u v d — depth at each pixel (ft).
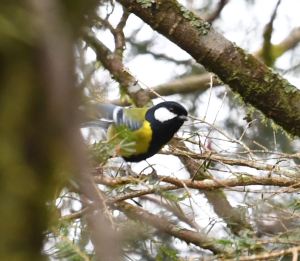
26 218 6.07
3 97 5.88
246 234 17.42
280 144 30.42
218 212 21.77
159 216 20.07
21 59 5.74
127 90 30.17
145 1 21.18
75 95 6.17
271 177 19.40
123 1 21.24
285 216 18.38
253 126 31.71
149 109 25.79
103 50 29.48
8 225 5.93
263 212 18.24
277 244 15.74
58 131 6.14
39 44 5.65
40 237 6.25
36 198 6.16
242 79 22.18
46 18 5.64
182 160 25.31
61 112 6.01
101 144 14.33
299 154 19.69
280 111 22.47
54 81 5.84
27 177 6.07
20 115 5.93
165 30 21.76
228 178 20.13
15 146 6.00
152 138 25.11
